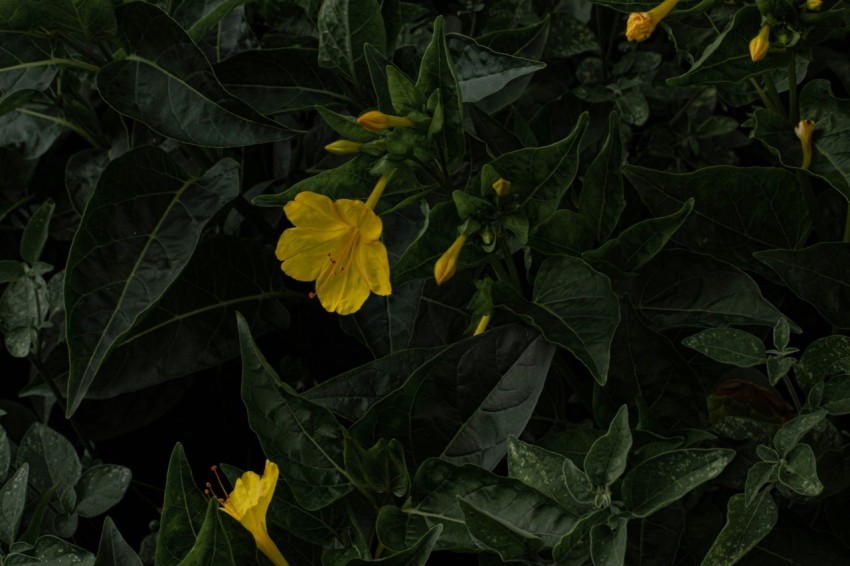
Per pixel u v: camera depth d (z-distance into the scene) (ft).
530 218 1.47
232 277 1.72
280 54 1.66
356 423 1.47
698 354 1.60
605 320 1.45
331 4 1.60
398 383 1.51
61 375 1.75
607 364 1.44
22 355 1.71
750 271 1.66
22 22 1.55
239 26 1.74
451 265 1.44
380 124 1.43
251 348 1.44
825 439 1.48
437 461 1.44
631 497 1.37
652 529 1.44
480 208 1.44
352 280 1.44
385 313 1.63
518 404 1.47
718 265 1.56
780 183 1.55
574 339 1.45
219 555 1.35
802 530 1.49
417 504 1.44
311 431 1.45
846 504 1.49
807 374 1.45
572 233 1.51
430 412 1.48
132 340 1.67
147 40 1.57
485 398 1.48
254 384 1.44
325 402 1.50
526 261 1.57
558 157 1.44
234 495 1.41
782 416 1.59
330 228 1.43
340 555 1.43
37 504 1.64
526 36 1.69
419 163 1.46
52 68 1.60
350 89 1.67
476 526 1.37
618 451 1.37
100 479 1.64
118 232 1.58
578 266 1.48
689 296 1.57
